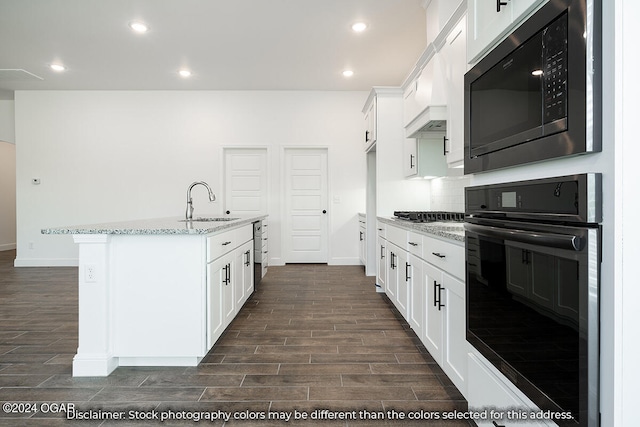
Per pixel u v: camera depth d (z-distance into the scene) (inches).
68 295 151.9
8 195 297.6
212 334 88.6
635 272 29.5
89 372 80.9
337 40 156.7
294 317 122.6
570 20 32.5
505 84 44.9
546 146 36.6
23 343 100.2
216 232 91.7
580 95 31.5
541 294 38.0
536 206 37.9
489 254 49.9
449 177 136.9
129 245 83.7
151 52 168.2
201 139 225.1
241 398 71.4
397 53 169.6
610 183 29.9
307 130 226.4
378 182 160.9
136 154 224.7
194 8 131.4
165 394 72.9
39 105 222.5
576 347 32.7
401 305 110.7
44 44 159.5
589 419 31.5
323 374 81.2
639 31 28.9
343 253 228.5
